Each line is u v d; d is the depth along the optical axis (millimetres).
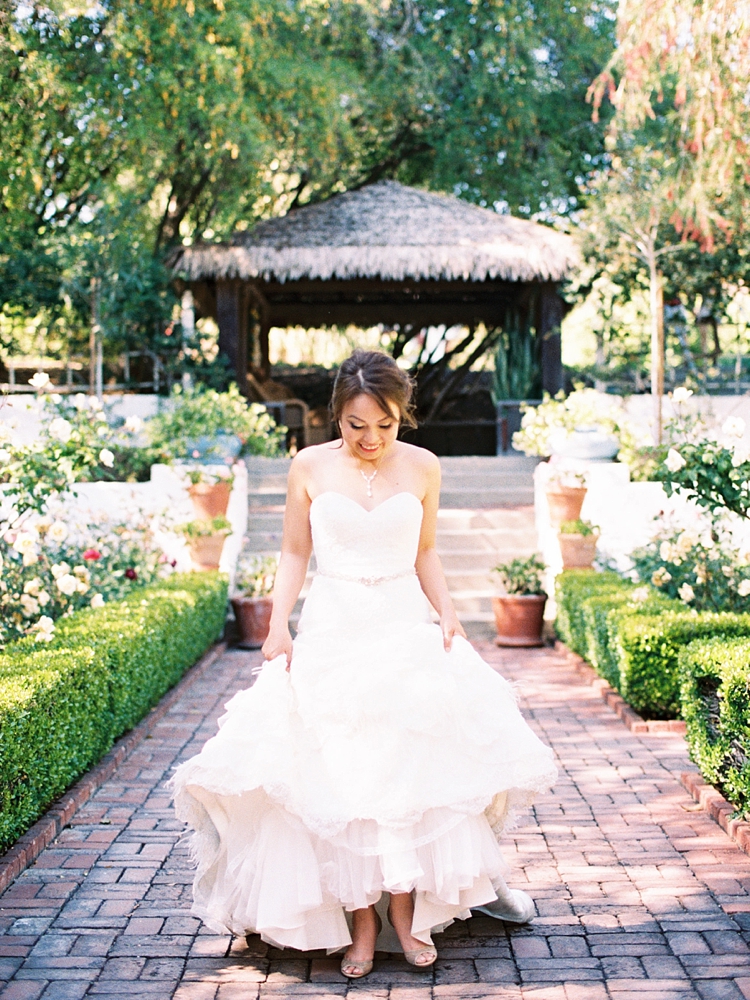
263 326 16172
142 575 7812
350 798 2689
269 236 12516
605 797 4348
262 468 11133
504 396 14898
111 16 10438
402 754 2734
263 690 2871
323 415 17844
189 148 11914
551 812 4164
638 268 11578
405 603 2992
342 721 2766
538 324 13578
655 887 3338
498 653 8164
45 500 5539
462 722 2822
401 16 14305
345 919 2840
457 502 10828
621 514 9203
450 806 2715
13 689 3764
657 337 10766
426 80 13680
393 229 12516
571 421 10281
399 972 2787
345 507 2979
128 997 2633
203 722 5820
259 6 11062
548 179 14836
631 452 10133
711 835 3834
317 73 11828
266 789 2693
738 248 10969
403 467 3092
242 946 2953
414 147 15898
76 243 11086
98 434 5930
